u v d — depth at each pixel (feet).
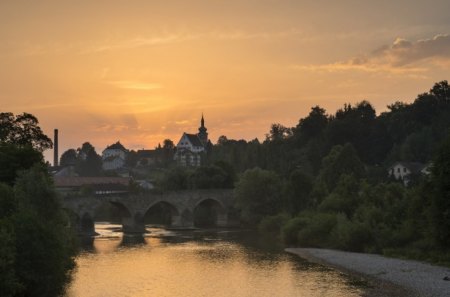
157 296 221.87
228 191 595.88
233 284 243.19
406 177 595.06
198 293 226.38
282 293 222.89
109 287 239.71
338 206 397.19
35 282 190.39
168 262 310.45
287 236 397.19
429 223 293.23
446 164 277.64
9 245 176.55
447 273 249.96
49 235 199.11
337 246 353.51
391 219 344.28
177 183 651.66
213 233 492.54
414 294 213.05
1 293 167.63
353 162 521.65
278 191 554.05
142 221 530.68
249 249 364.99
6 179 266.36
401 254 306.35
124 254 347.77
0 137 363.97
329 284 238.68
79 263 309.63
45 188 226.17
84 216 490.49
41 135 387.34
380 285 232.94
